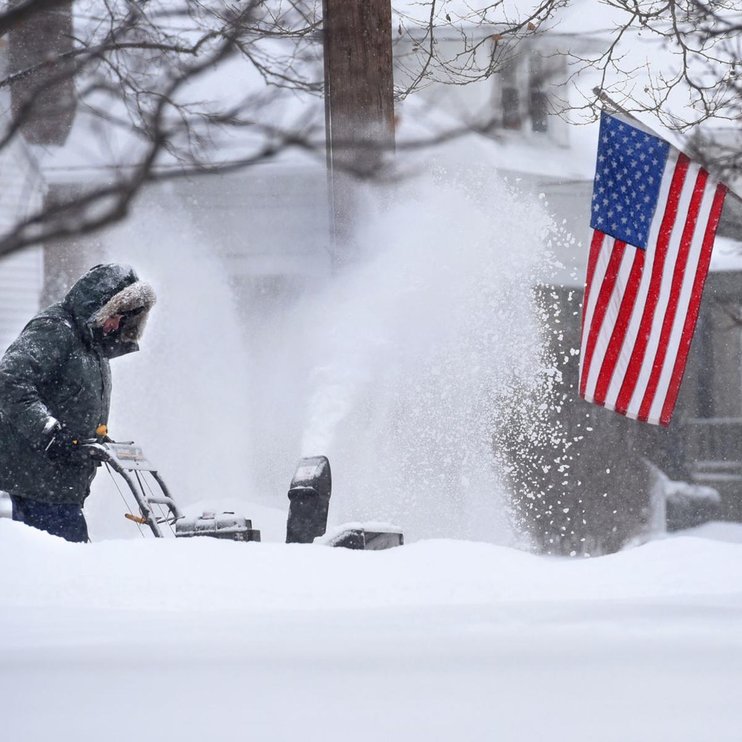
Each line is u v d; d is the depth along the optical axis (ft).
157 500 76.38
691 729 21.70
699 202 107.14
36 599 48.32
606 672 28.78
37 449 72.74
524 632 36.94
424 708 24.08
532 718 23.12
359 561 58.34
